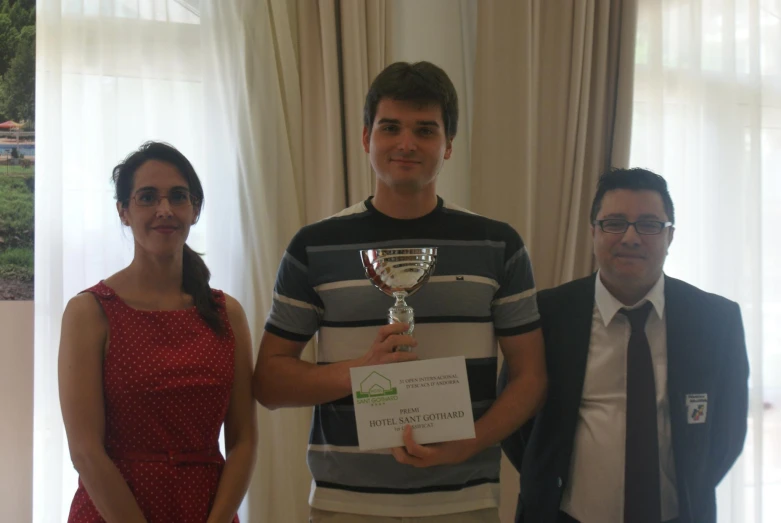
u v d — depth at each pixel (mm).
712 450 1403
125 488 1205
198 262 1396
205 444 1294
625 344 1386
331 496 1236
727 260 2568
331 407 1260
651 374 1337
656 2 2492
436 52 2355
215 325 1333
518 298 1295
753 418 2559
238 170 2086
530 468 1426
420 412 1105
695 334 1372
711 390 1356
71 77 1997
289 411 2068
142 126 2061
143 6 2084
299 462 2082
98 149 2016
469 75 2389
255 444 1372
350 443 1226
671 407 1334
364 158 2158
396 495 1207
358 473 1218
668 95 2568
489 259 1271
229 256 2104
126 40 2055
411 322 1152
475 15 2383
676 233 2582
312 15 2178
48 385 1917
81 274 1989
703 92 2580
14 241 1898
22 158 1909
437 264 1244
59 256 1935
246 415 1366
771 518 2662
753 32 2594
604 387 1382
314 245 1271
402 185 1215
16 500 1868
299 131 2160
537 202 2391
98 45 2020
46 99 1938
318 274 1260
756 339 2568
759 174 2592
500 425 1212
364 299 1229
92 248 2008
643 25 2502
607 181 1412
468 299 1239
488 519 1255
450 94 1251
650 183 1368
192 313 1327
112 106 2016
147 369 1241
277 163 2105
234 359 1359
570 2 2338
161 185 1299
